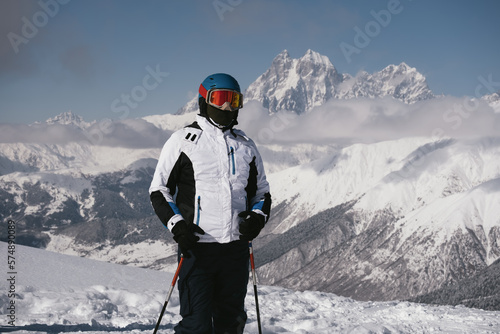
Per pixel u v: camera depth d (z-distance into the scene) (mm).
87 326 4301
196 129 2734
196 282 2660
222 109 2697
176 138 2709
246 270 2773
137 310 5773
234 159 2721
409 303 7383
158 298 6559
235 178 2703
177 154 2688
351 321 5746
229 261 2684
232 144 2750
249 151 2801
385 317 6059
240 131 2908
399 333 4781
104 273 8172
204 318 2648
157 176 2697
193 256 2654
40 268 7695
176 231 2555
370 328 4766
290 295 7695
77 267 8250
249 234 2660
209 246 2648
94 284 7273
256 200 2875
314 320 5316
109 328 4375
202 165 2668
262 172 2893
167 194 2674
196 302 2658
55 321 4660
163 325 4797
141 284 7867
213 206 2654
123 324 4852
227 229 2662
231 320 2750
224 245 2664
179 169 2709
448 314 6098
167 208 2611
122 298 6371
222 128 2771
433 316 5922
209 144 2705
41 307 5281
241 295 2746
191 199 2691
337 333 4578
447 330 5020
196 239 2566
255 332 4582
